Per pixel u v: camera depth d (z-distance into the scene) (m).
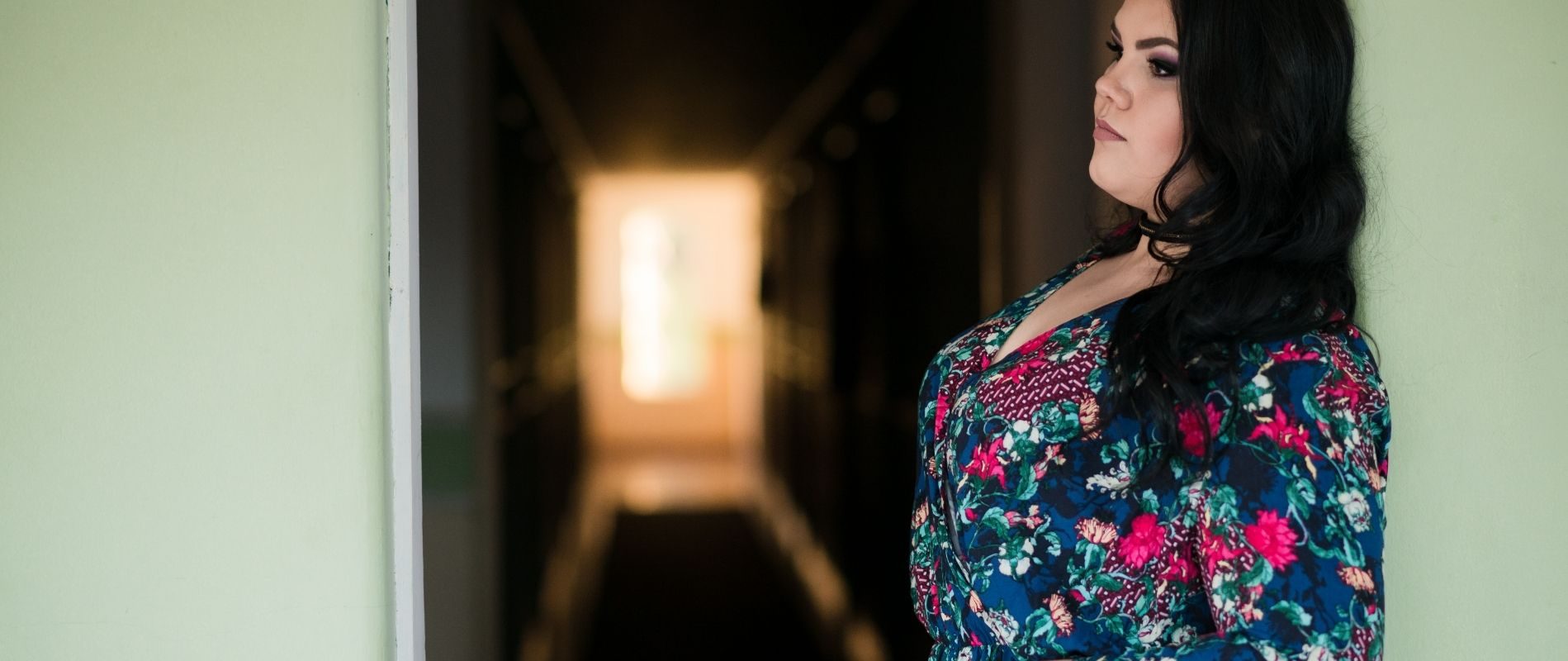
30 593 1.27
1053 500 0.96
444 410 2.39
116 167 1.26
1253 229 0.94
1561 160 1.29
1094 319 1.01
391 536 1.28
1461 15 1.29
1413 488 1.29
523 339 4.49
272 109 1.27
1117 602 0.95
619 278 12.30
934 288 3.51
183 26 1.26
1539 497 1.30
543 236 5.67
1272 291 0.91
